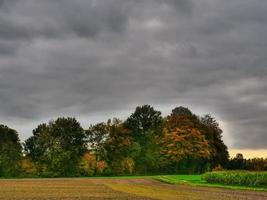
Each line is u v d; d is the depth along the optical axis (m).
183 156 120.88
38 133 133.62
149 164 130.00
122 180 77.94
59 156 122.88
